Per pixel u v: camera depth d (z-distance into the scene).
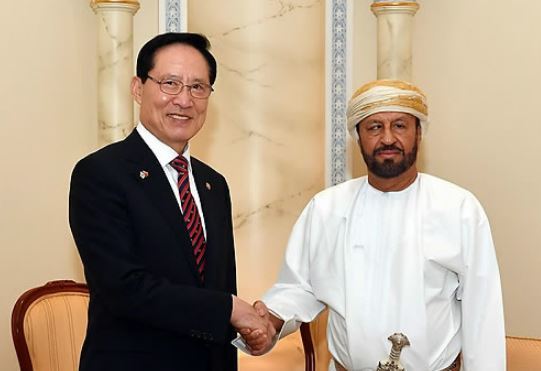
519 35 5.02
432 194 3.40
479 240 3.33
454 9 5.34
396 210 3.40
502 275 5.15
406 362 3.25
